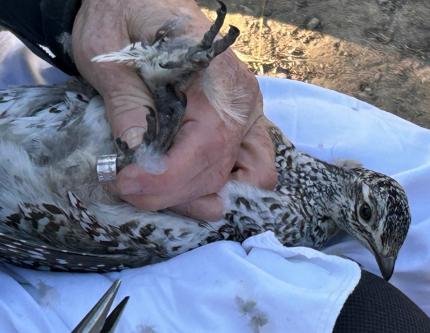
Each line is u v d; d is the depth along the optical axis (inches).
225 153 15.5
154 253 16.3
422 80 29.2
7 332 14.4
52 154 15.8
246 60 28.5
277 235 17.1
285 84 20.6
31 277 15.6
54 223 15.8
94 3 15.8
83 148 15.6
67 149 15.7
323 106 20.3
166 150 14.7
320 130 19.9
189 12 15.5
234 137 15.6
